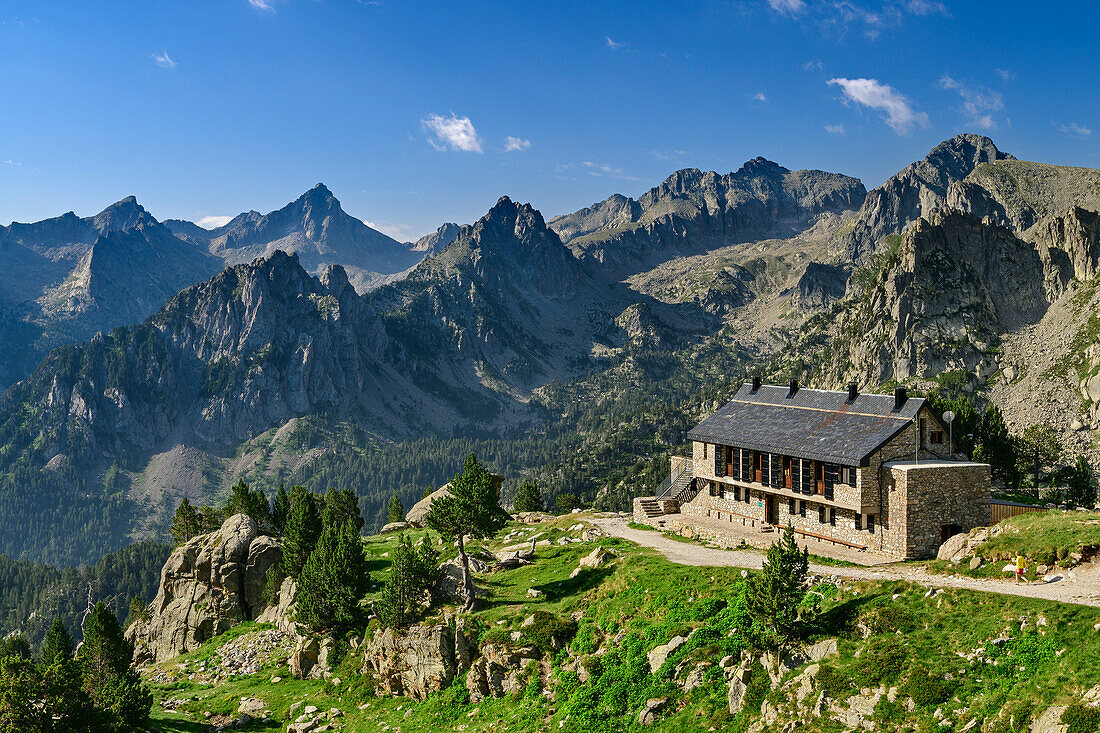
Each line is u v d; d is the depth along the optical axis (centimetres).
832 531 7119
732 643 5159
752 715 4703
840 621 5019
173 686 7938
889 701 4272
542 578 7506
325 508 12275
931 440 7012
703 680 5103
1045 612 4416
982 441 10562
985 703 4003
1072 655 4034
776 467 7656
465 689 6134
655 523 8969
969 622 4581
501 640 6128
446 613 6681
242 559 9800
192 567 10194
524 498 14475
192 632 9500
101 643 7394
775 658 4884
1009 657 4225
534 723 5466
